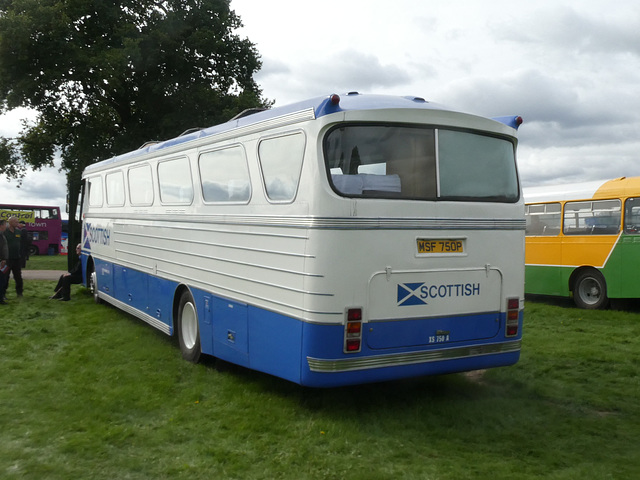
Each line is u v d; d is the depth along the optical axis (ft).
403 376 18.31
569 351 27.94
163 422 18.08
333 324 17.22
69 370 23.71
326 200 17.25
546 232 47.11
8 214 130.52
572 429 17.84
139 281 31.94
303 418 18.44
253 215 20.42
